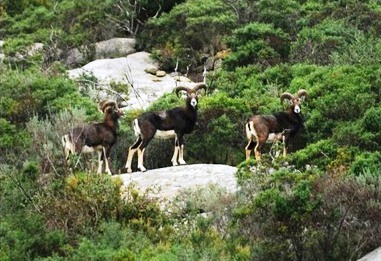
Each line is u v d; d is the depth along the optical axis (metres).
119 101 74.56
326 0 93.38
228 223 41.94
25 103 66.75
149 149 59.22
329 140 52.97
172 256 37.06
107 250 37.88
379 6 88.50
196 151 60.44
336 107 59.44
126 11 99.81
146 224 41.88
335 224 38.94
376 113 54.25
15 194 43.22
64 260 37.56
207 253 37.19
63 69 81.56
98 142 53.06
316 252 38.50
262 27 83.50
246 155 56.19
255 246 38.56
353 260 38.19
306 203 38.91
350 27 82.88
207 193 45.66
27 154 56.38
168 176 51.59
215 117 61.81
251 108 63.62
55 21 106.44
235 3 94.69
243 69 77.25
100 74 85.00
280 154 54.22
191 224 42.00
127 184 50.78
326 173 44.00
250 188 44.00
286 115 55.75
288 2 92.12
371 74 64.62
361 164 45.88
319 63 76.88
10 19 110.75
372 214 39.59
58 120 60.53
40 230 39.47
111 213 42.66
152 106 66.12
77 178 44.72
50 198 43.03
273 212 39.44
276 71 73.75
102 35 99.44
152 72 87.00
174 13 95.75
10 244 38.47
